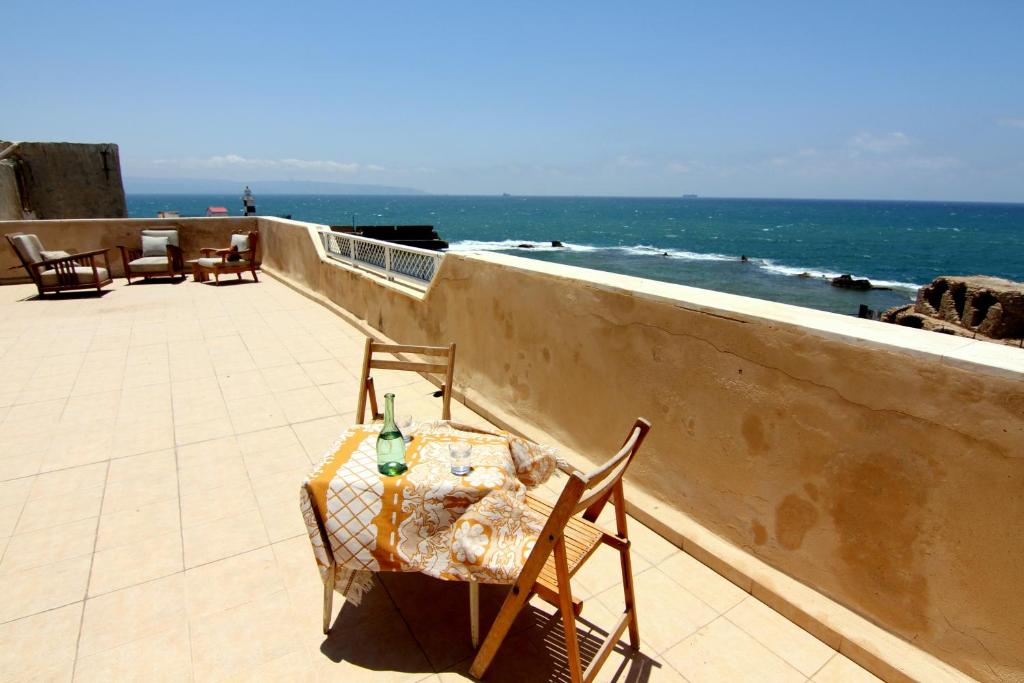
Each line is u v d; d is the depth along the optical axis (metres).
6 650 2.48
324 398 5.40
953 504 2.16
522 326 4.43
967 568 2.16
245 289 10.52
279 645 2.55
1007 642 2.09
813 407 2.55
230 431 4.68
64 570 2.99
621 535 2.47
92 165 17.19
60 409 5.04
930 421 2.18
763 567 2.87
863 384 2.36
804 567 2.71
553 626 2.70
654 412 3.37
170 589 2.87
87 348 6.76
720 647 2.57
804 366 2.55
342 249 8.73
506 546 2.31
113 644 2.53
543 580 2.20
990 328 21.92
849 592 2.54
